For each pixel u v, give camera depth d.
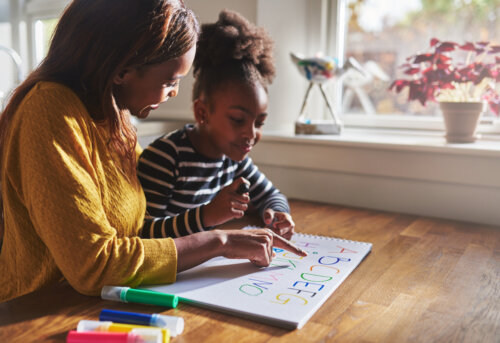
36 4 2.06
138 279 0.67
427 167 1.26
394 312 0.63
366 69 1.62
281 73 1.59
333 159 1.39
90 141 0.70
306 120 1.58
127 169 0.79
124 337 0.51
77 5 0.70
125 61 0.68
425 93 1.33
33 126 0.64
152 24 0.66
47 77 0.70
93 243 0.63
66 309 0.61
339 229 1.07
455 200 1.24
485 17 1.42
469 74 1.27
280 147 1.47
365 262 0.83
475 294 0.70
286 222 0.95
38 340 0.53
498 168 1.17
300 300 0.64
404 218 1.18
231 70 0.97
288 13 1.58
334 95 1.67
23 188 0.65
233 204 0.87
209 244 0.74
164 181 1.00
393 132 1.54
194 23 0.74
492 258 0.87
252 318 0.59
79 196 0.63
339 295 0.68
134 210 0.79
